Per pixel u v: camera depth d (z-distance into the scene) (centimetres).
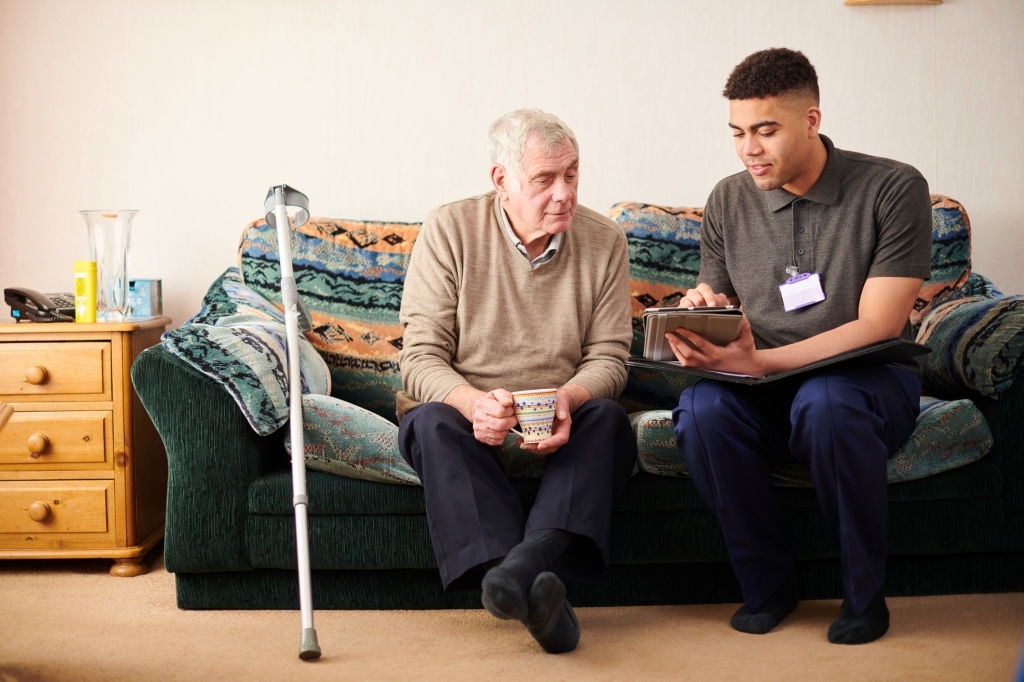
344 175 292
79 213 282
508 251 213
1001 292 282
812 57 292
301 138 291
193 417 204
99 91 289
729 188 220
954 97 293
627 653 175
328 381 238
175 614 207
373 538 203
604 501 183
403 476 200
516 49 291
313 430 201
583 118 292
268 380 205
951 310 233
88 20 288
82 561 261
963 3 293
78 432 244
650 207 263
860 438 180
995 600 204
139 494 249
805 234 209
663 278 255
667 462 200
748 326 192
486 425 182
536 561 168
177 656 178
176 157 290
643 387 249
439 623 197
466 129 291
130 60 289
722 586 208
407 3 290
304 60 290
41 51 288
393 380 249
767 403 198
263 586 208
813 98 200
